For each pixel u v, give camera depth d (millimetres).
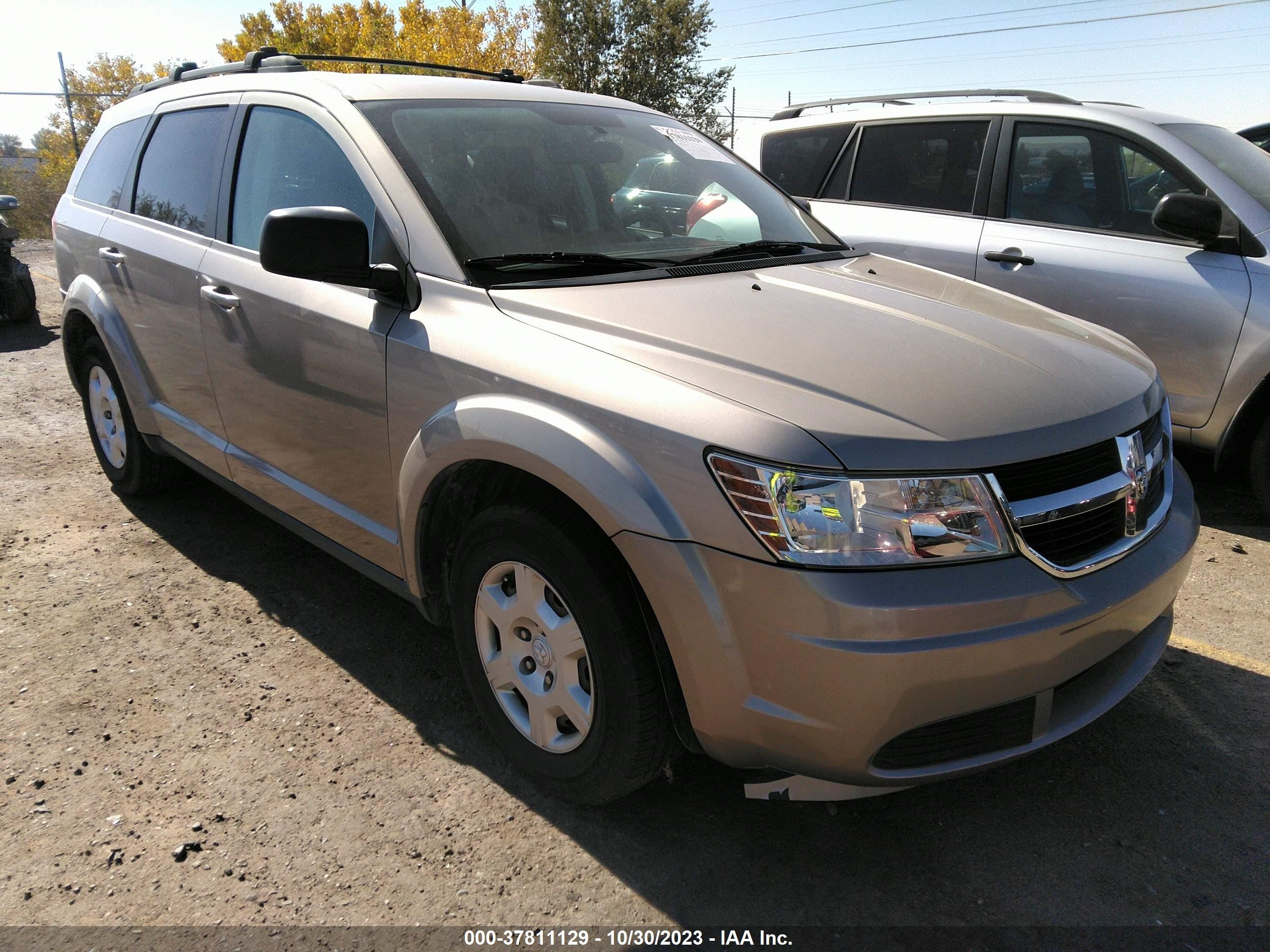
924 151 5332
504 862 2219
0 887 2111
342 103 2895
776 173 6105
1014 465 1922
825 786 1989
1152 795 2461
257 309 2992
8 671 2977
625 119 3398
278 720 2758
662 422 1943
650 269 2672
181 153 3658
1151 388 2398
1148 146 4465
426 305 2490
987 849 2273
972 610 1826
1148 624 2207
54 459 5109
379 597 3521
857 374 2049
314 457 2934
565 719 2387
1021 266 4762
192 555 3867
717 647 1900
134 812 2359
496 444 2180
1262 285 3988
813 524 1812
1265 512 4266
